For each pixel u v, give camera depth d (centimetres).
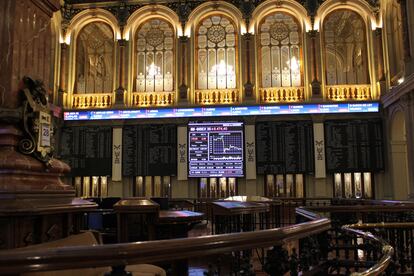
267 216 978
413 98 1309
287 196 1580
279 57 1662
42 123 472
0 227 393
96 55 1714
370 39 1616
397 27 1530
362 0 1623
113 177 1617
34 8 499
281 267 279
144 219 616
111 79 1694
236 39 1673
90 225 766
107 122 1647
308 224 324
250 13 1653
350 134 1570
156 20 1709
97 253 176
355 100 1571
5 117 437
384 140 1555
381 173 1554
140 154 1622
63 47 1684
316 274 406
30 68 485
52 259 170
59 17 1694
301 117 1596
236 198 970
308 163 1569
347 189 1570
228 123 1591
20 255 166
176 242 198
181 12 1673
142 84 1686
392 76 1541
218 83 1659
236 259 307
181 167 1591
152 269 388
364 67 1627
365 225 531
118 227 599
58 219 457
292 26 1675
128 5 1705
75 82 1700
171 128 1619
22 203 399
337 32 1650
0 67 449
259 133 1595
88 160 1634
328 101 1577
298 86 1633
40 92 479
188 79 1645
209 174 1575
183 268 481
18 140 450
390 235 616
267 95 1634
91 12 1705
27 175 445
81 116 1633
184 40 1658
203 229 1104
